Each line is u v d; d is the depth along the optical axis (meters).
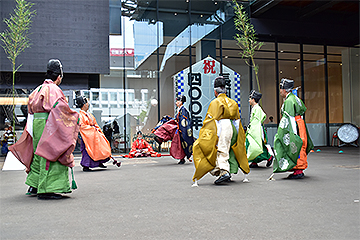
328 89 16.47
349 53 16.70
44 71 11.89
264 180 5.81
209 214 3.45
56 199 4.35
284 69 15.68
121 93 13.55
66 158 4.36
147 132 13.70
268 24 15.09
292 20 15.45
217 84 5.55
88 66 12.33
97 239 2.69
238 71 14.80
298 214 3.41
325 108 16.39
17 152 4.52
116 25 13.45
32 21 11.77
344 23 16.30
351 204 3.84
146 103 13.75
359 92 16.91
